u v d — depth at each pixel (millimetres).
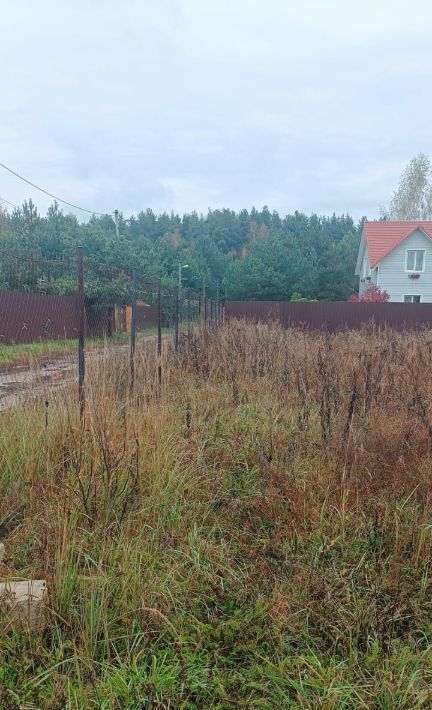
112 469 2842
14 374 4422
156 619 2072
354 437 3408
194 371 5809
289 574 2416
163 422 3625
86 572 2242
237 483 3299
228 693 1775
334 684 1789
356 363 5266
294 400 4562
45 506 2727
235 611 2154
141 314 10602
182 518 2787
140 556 2357
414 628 2164
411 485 3078
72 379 4105
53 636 1934
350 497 3008
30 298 5199
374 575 2383
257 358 5879
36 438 3256
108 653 1880
